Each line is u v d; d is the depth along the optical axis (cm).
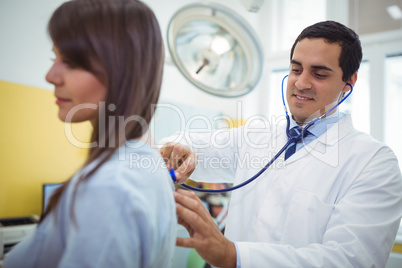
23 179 158
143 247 35
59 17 38
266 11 272
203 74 91
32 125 162
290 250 66
